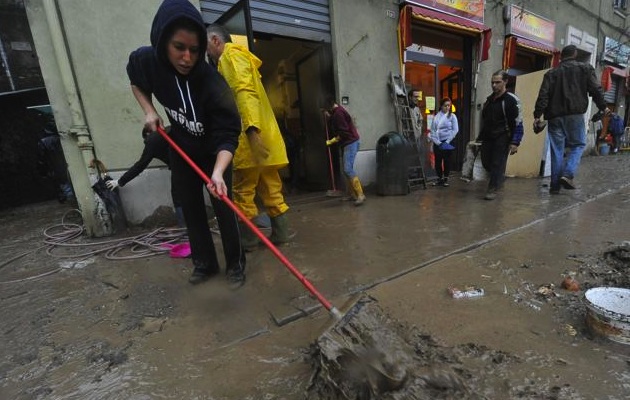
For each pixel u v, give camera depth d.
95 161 3.58
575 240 2.97
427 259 2.69
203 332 1.86
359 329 1.46
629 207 4.04
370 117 5.99
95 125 3.57
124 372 1.56
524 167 7.03
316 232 3.60
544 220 3.63
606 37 12.24
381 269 2.55
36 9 3.29
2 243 3.90
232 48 2.60
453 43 7.61
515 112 4.54
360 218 4.11
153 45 1.90
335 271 2.55
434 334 1.73
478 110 7.95
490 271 2.44
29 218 5.57
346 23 5.54
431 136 6.17
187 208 2.35
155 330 1.90
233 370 1.54
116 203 3.70
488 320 1.85
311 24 5.29
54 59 3.38
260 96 2.78
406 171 5.50
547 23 9.45
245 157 2.73
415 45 6.86
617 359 1.51
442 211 4.28
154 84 2.06
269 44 6.71
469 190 5.73
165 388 1.45
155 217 3.96
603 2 11.68
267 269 2.65
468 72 7.88
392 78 6.16
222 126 2.12
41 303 2.29
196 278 2.44
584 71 4.50
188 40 1.82
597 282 2.22
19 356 1.72
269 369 1.54
